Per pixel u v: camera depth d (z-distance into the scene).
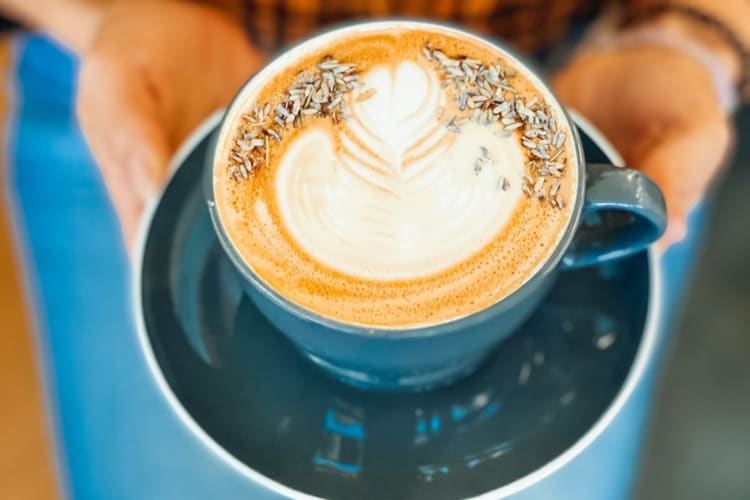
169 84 0.42
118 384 0.43
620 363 0.33
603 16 0.47
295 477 0.31
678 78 0.41
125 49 0.42
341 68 0.32
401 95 0.32
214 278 0.34
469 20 0.45
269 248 0.30
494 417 0.32
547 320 0.34
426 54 0.32
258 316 0.34
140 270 0.34
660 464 0.57
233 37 0.45
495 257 0.29
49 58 0.50
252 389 0.33
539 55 0.49
